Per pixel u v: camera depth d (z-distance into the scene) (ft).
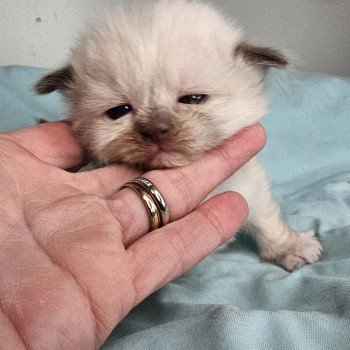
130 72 0.32
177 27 0.33
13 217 0.28
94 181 0.33
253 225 0.39
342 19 0.65
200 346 0.25
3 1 0.59
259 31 0.66
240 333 0.25
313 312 0.26
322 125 0.54
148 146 0.31
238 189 0.37
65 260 0.25
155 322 0.30
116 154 0.33
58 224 0.27
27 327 0.22
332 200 0.45
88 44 0.35
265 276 0.34
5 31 0.61
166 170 0.31
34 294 0.23
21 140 0.34
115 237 0.27
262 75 0.38
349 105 0.55
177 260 0.27
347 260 0.34
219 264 0.37
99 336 0.24
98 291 0.24
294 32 0.66
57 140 0.35
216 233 0.29
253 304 0.31
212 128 0.32
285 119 0.54
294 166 0.51
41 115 0.54
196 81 0.32
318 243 0.39
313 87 0.57
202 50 0.33
